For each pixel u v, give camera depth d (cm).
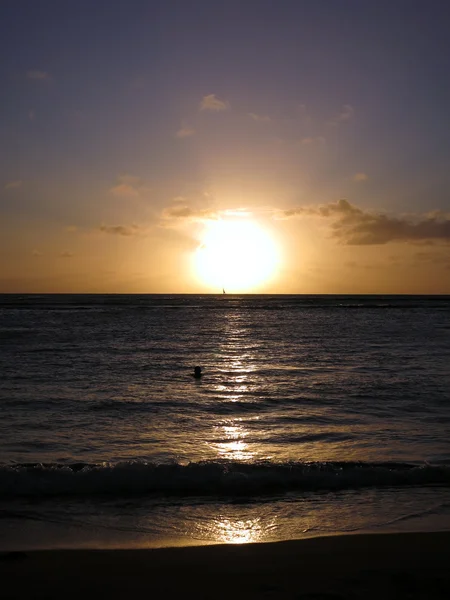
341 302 18275
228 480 1020
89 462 1190
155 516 868
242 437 1438
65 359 3141
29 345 3912
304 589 603
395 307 13062
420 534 775
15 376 2491
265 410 1811
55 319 7369
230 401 1961
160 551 718
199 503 930
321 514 877
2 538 768
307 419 1669
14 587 604
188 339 4544
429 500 944
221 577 636
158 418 1675
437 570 652
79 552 709
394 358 3266
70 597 582
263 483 1020
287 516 869
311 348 3878
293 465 1097
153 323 6700
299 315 9019
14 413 1714
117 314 8888
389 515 870
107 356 3312
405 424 1590
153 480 1009
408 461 1201
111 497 958
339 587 607
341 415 1727
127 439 1409
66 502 930
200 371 2586
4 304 13888
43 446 1326
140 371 2714
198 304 15000
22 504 916
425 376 2542
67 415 1697
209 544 746
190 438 1427
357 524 830
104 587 609
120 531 804
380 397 2034
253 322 7069
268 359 3250
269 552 712
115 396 2030
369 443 1370
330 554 704
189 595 590
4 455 1239
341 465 1149
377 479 1046
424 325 6519
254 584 617
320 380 2445
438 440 1398
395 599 578
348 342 4325
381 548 721
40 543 751
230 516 870
